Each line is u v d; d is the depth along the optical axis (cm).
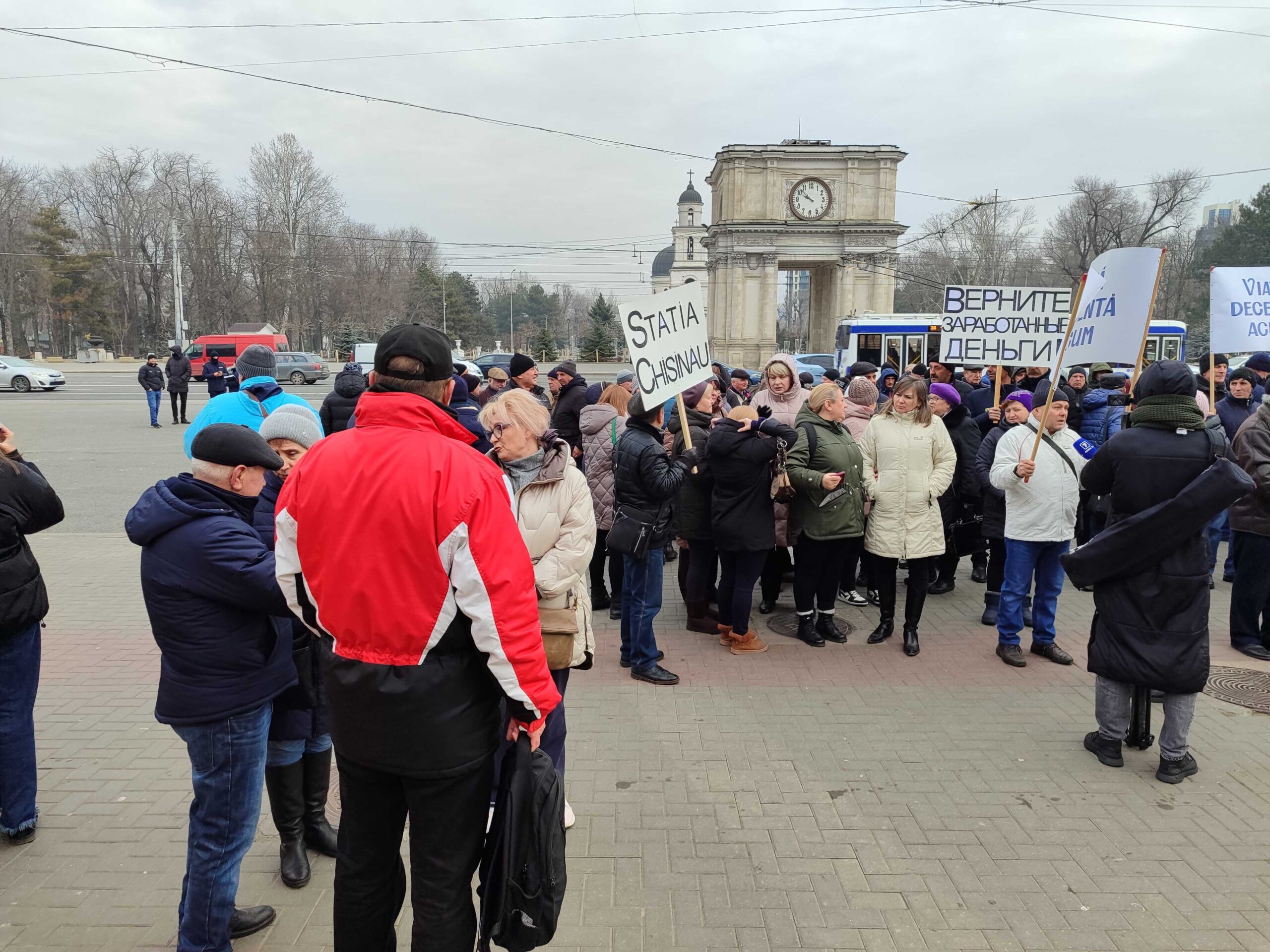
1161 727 457
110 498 1166
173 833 372
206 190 6962
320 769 351
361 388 682
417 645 215
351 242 7525
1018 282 6906
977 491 710
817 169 4847
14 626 342
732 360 4981
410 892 341
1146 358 2259
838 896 330
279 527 231
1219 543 918
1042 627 587
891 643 624
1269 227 5438
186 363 2092
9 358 3234
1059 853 359
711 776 424
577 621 359
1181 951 301
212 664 270
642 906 324
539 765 235
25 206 6881
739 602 588
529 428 353
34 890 331
